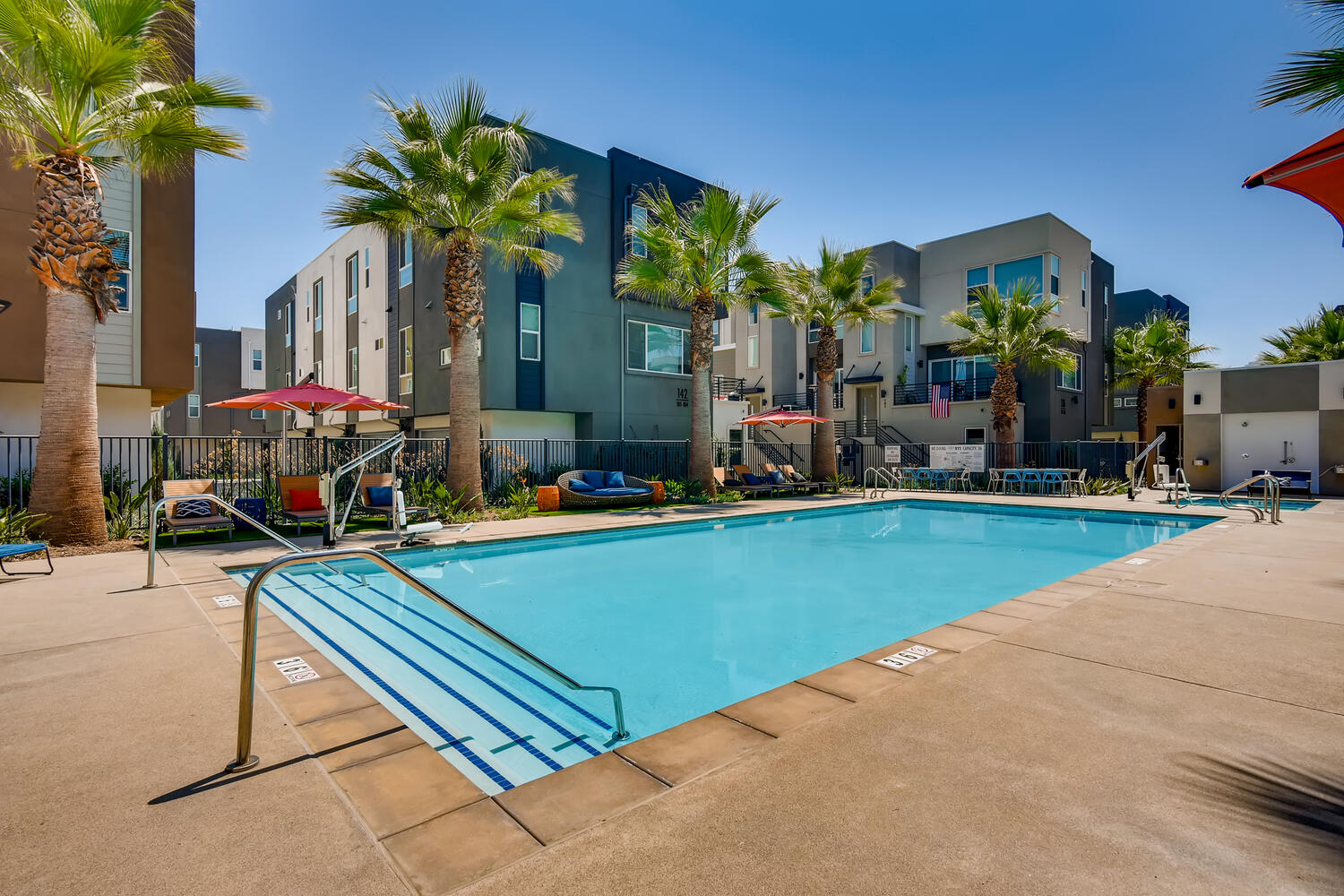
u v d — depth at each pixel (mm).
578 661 5039
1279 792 2441
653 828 2229
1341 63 6617
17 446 11383
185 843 2146
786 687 3592
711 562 9344
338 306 25578
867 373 26875
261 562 7914
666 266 15867
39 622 5004
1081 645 4340
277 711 3279
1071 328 25359
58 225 8500
